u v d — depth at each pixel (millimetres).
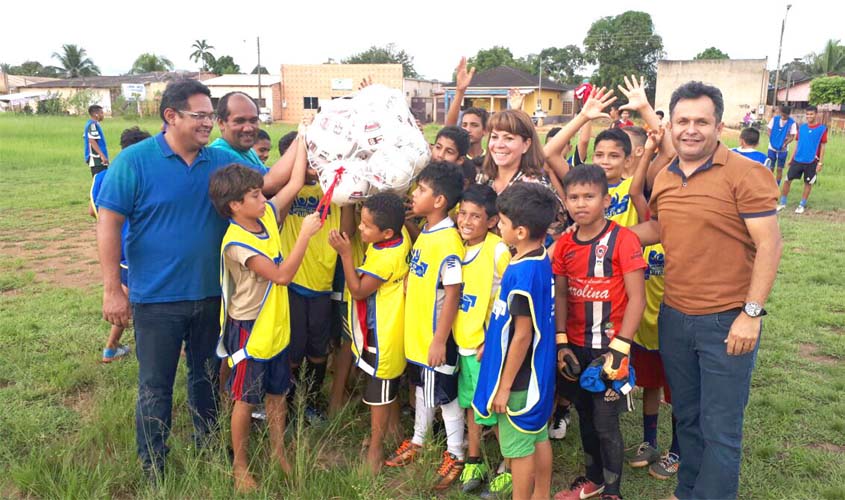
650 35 61625
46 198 13469
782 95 52969
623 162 4090
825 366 5367
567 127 4344
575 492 3693
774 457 4051
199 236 3596
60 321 6297
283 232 4320
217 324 3861
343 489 3564
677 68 47625
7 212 12039
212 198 3480
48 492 3523
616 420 3406
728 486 3211
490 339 3355
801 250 9344
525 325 3215
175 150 3527
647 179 4020
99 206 3400
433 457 3871
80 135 28859
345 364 4508
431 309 3738
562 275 3529
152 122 41406
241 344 3648
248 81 52062
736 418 3201
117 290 3395
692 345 3279
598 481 3654
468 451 3908
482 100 53312
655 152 3965
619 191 4105
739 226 3098
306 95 52531
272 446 3840
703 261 3180
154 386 3648
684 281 3254
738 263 3148
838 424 4367
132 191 3418
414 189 4172
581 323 3480
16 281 7617
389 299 3861
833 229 10789
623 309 3398
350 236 4223
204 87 3523
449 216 4160
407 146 3699
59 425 4348
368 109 3719
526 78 51969
